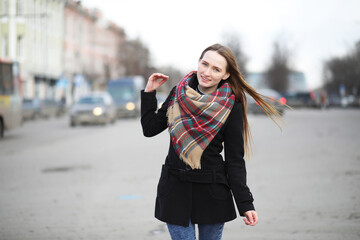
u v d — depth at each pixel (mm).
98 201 7062
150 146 15352
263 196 7215
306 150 13375
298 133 19750
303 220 5785
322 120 30234
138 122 30969
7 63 19359
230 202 2916
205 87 2967
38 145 16078
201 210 2846
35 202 7059
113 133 21219
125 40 80250
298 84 66000
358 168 9844
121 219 5969
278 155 12305
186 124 2770
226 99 2822
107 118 27000
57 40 52469
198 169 2842
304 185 8070
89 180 8938
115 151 13898
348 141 15812
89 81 60469
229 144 2879
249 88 2980
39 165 11125
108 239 5098
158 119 2994
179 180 2859
